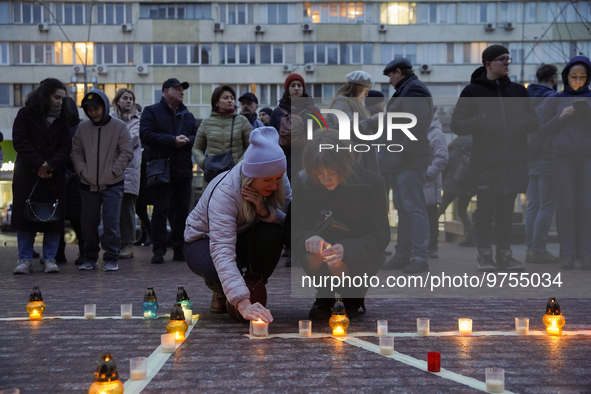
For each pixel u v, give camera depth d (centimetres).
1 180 3084
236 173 361
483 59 590
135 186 805
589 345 312
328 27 3909
